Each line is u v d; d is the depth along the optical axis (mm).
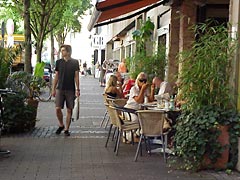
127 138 10586
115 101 11328
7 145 10055
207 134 7812
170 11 15359
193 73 7902
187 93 8039
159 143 10109
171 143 9156
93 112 17391
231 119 7855
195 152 7785
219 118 7832
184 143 7824
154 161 8727
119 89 13367
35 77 13398
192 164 7930
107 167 8180
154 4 14898
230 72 7988
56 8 23516
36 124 13398
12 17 27812
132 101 10367
